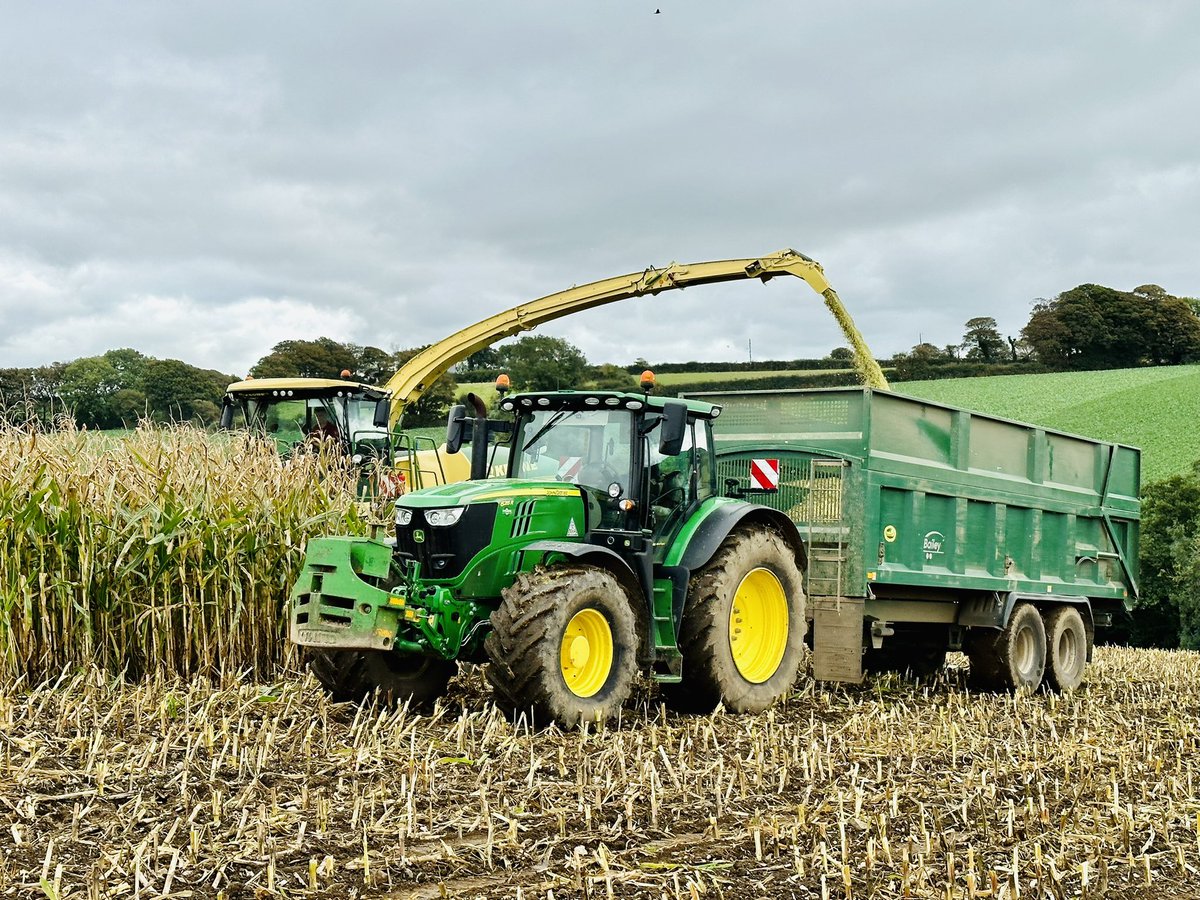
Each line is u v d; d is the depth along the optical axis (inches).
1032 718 362.9
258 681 347.6
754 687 352.2
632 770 252.5
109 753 244.8
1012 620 449.7
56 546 327.0
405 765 246.7
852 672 382.0
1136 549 572.7
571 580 297.0
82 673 316.5
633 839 205.5
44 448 341.1
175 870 178.5
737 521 350.0
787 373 1533.0
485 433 355.3
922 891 182.9
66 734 262.5
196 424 388.5
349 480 408.5
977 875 190.1
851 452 387.5
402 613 299.4
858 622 382.6
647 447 337.1
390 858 189.5
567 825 211.5
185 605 343.0
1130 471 566.3
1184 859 208.1
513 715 298.0
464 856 192.2
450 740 277.7
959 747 299.1
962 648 456.1
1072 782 266.5
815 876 188.4
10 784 220.7
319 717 297.7
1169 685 507.2
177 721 279.4
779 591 366.6
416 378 681.0
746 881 185.6
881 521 391.2
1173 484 1103.0
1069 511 505.7
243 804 213.5
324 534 381.7
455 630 306.7
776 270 572.4
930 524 417.1
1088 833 222.1
